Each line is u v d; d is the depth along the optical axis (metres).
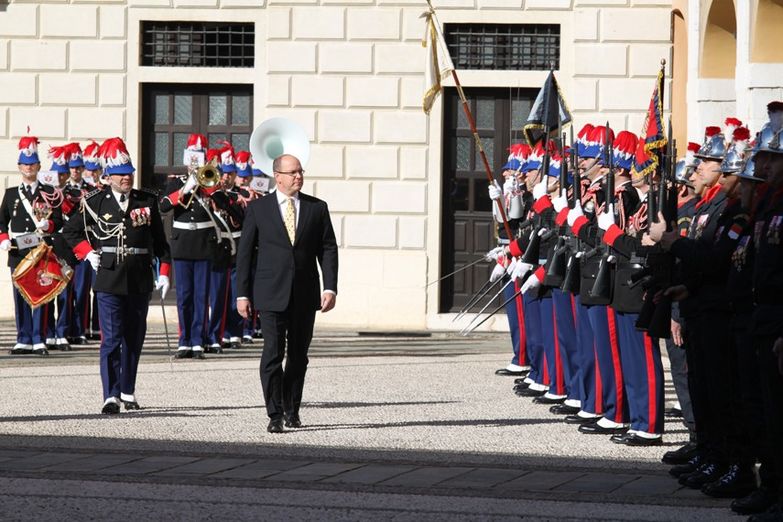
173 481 21.06
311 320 26.83
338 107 50.84
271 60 51.03
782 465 18.53
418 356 41.03
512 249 32.09
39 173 41.75
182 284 41.03
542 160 32.41
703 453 22.05
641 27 49.84
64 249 37.81
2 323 50.50
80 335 44.88
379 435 25.81
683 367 24.66
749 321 19.36
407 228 50.62
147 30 51.97
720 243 20.25
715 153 22.36
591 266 26.06
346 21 50.72
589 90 50.03
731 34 43.47
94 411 28.75
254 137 28.70
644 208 24.75
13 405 29.56
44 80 51.66
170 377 35.31
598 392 27.22
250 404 30.09
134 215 28.83
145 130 52.25
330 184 50.88
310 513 18.92
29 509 19.03
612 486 21.00
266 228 26.67
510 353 42.25
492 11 50.16
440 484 20.95
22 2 51.62
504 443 25.03
